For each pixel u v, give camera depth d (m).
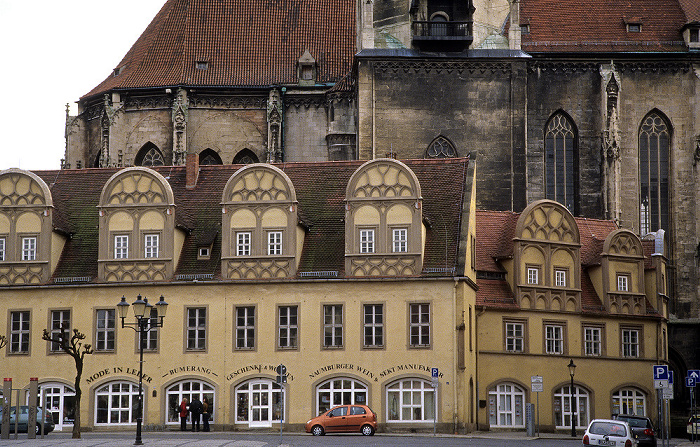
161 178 69.19
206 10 103.25
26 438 56.69
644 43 94.88
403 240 67.25
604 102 91.44
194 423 65.19
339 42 103.00
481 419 70.69
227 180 74.25
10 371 68.38
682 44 95.06
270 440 54.28
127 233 69.12
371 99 89.62
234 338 67.12
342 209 70.94
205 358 67.06
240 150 98.25
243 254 68.31
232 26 102.75
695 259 92.69
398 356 65.81
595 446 50.28
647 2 97.88
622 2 97.94
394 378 65.56
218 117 98.44
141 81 98.38
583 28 95.75
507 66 90.12
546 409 73.12
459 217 69.06
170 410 67.00
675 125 93.88
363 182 68.12
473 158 72.88
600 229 83.81
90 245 71.00
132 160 97.19
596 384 75.38
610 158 90.69
